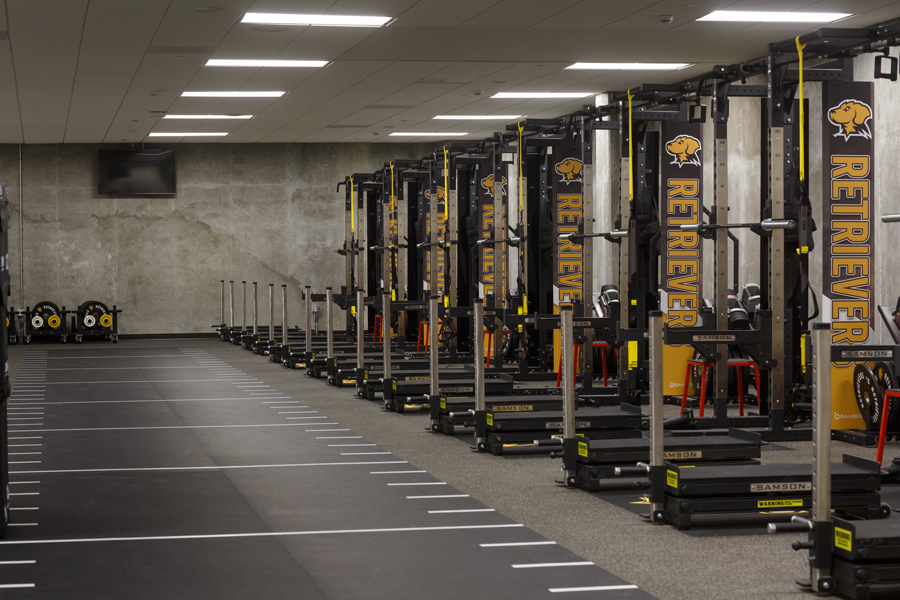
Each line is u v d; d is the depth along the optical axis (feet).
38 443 26.17
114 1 31.91
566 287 38.99
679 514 16.69
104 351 59.77
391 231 54.03
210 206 71.15
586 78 47.03
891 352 20.52
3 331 16.35
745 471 17.35
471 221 48.67
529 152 42.78
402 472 21.98
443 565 14.56
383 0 32.30
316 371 43.39
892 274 33.60
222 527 16.92
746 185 42.34
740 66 26.68
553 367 41.75
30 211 68.18
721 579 13.85
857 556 12.82
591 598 13.01
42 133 63.36
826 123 26.02
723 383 27.22
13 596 13.08
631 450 20.07
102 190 68.64
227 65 42.91
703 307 31.68
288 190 72.13
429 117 59.31
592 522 17.26
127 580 13.80
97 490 20.06
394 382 32.65
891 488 19.36
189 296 71.05
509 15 34.60
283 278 72.28
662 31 37.29
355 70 44.45
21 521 17.37
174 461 23.43
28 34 36.32
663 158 31.83
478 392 24.62
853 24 36.22
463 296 49.37
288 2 32.40
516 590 13.35
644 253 34.35
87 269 69.26
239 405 34.17
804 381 27.76
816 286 37.52
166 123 60.18
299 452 24.63
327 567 14.46
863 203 26.18
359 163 72.59
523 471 22.07
